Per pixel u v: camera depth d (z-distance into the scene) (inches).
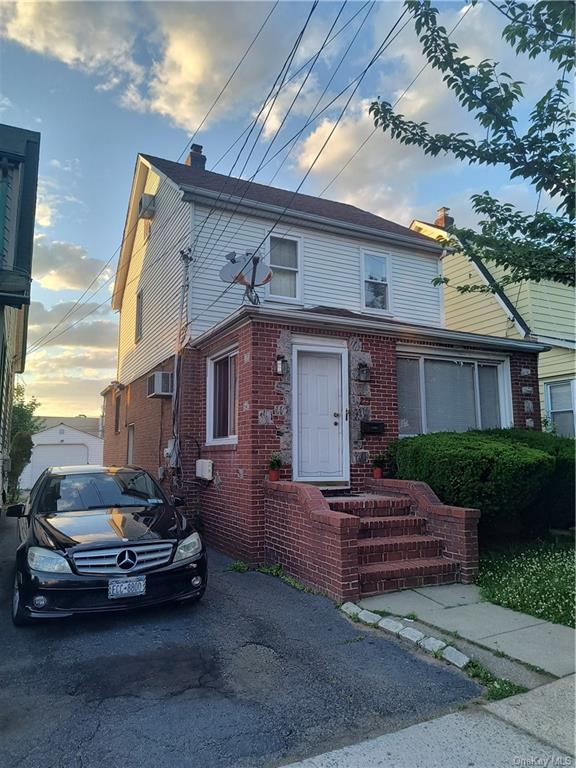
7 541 357.1
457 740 111.7
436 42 161.3
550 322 531.5
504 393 375.9
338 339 309.9
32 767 103.0
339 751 108.3
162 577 184.9
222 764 104.4
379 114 180.9
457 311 605.9
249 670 146.6
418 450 282.2
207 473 331.6
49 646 164.2
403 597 208.7
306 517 232.5
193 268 402.0
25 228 261.9
